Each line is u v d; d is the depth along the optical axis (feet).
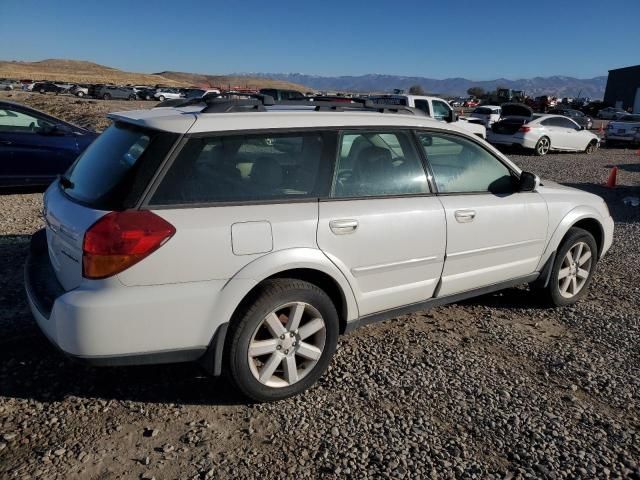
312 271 11.10
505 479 9.09
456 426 10.44
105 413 10.46
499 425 10.52
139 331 9.53
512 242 14.48
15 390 11.05
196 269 9.75
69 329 9.33
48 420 10.16
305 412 10.72
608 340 14.39
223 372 10.61
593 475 9.25
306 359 11.26
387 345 13.65
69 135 28.99
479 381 12.09
